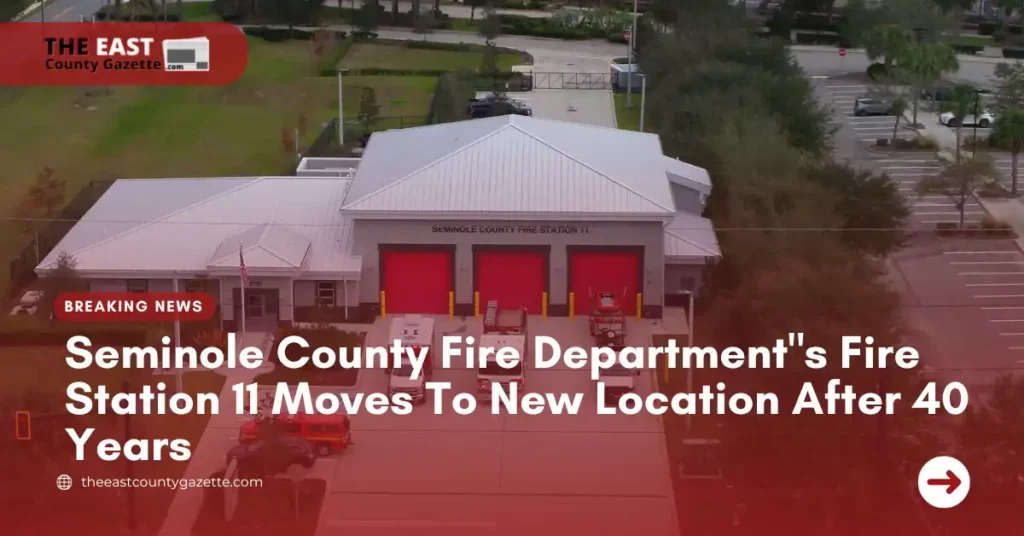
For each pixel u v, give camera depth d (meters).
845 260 61.47
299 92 114.06
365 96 99.81
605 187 64.44
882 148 96.12
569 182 64.62
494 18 128.75
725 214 70.38
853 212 72.06
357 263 63.38
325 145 92.75
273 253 62.12
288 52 129.75
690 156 77.44
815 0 132.88
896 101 96.75
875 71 114.38
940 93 105.38
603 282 64.12
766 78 92.44
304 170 78.88
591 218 63.09
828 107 105.94
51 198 78.00
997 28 133.75
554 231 63.50
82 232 65.81
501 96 102.81
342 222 66.38
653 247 63.50
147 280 62.38
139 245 63.88
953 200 78.88
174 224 65.56
